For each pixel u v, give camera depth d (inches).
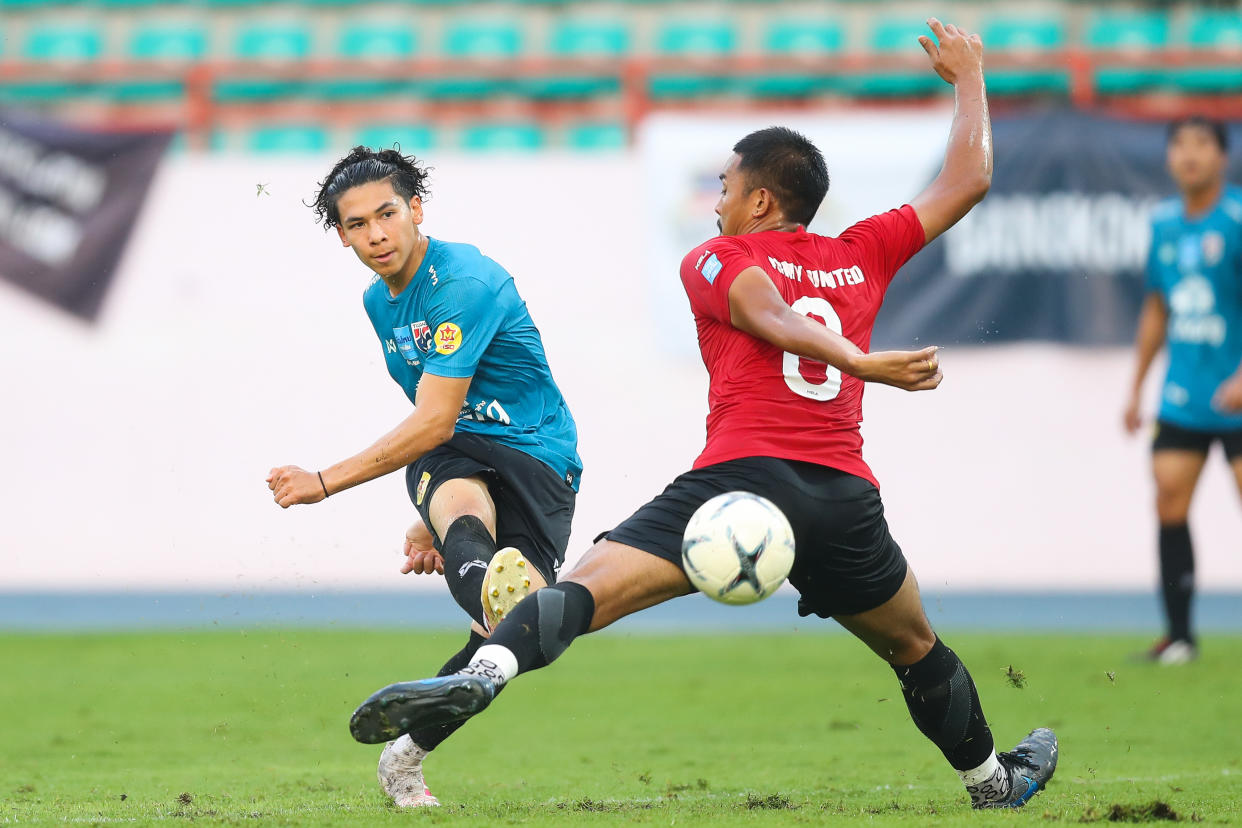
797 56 2022.6
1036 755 536.1
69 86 1978.3
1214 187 1240.2
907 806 526.6
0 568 1638.8
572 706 978.7
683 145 1688.0
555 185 1689.2
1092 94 1905.8
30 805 551.5
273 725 892.6
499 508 576.1
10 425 1656.0
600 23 2162.9
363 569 1547.7
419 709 406.3
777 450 449.4
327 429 1658.5
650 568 444.1
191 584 1636.3
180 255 1680.6
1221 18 2064.5
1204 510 1600.6
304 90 1987.0
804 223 492.1
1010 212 1668.3
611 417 1665.8
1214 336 1211.9
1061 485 1649.9
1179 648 1212.5
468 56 2164.1
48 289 1675.7
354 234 544.1
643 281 1679.4
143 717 927.7
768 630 1665.8
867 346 479.5
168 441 1652.3
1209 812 495.8
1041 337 1658.5
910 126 1674.5
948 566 1651.1
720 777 653.3
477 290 547.2
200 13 2150.6
